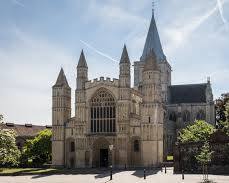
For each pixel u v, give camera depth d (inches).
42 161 4424.2
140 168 3814.0
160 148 3981.3
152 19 5910.4
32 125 5890.8
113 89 4097.0
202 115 5689.0
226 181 2325.3
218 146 3026.6
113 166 3966.5
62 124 4256.9
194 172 3085.6
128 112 4013.3
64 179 2822.3
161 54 5880.9
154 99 3954.2
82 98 4200.3
